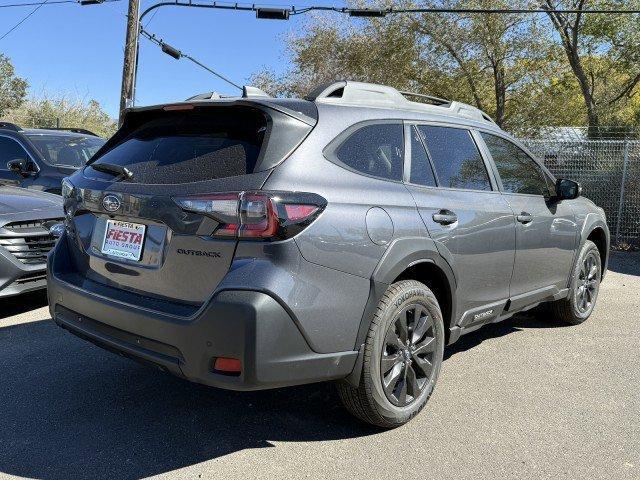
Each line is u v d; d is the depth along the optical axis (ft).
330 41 88.33
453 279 11.83
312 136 9.86
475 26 68.95
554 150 40.34
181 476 9.40
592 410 12.03
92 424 11.11
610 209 38.70
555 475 9.57
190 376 9.09
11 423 11.07
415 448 10.39
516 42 69.56
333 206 9.48
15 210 17.63
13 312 18.66
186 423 11.23
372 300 9.96
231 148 9.69
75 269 11.66
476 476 9.52
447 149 12.75
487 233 12.76
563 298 17.21
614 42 69.56
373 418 10.57
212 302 8.71
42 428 10.90
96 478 9.30
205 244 9.04
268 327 8.59
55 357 14.58
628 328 18.07
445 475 9.52
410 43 74.28
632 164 37.99
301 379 9.15
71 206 11.57
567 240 16.34
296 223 8.87
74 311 10.94
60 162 27.73
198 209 9.04
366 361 10.02
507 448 10.43
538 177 15.76
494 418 11.60
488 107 78.79
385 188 10.69
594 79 77.20
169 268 9.50
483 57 72.74
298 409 11.93
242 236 8.75
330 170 9.86
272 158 9.25
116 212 10.21
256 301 8.51
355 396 10.28
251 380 8.63
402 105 12.32
